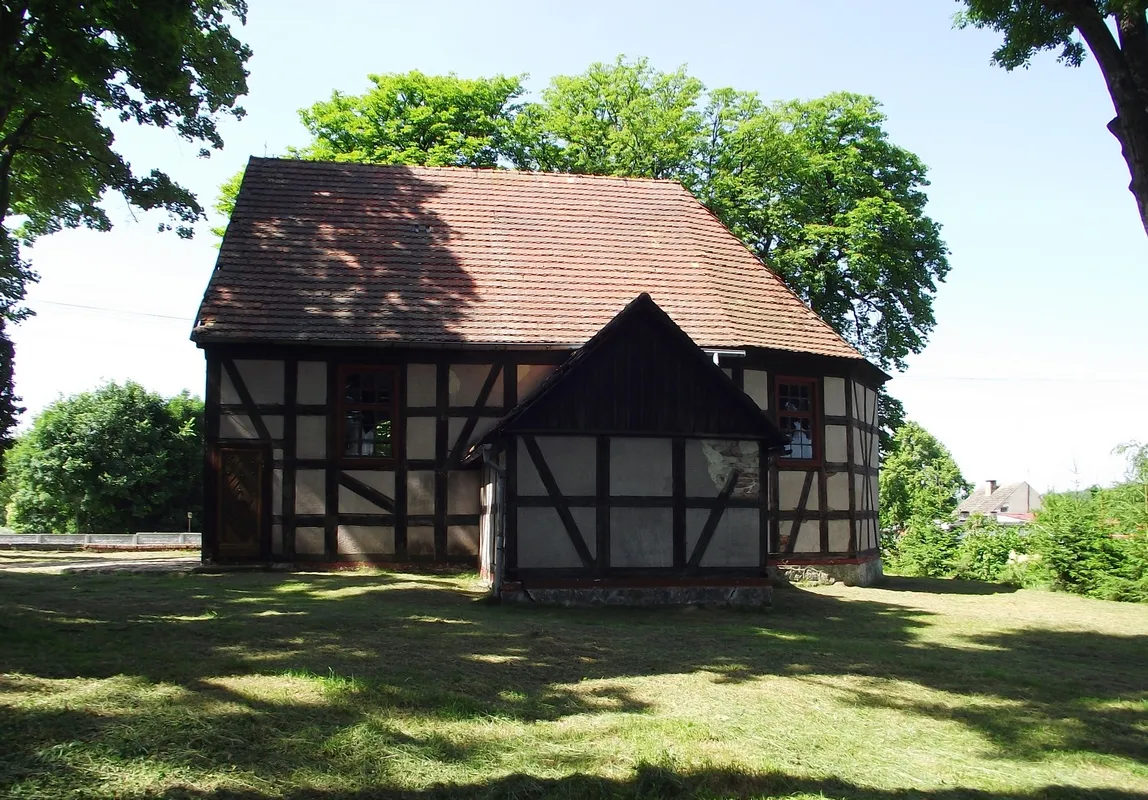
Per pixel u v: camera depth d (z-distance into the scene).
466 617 11.08
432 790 5.08
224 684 6.77
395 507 16.30
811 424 17.83
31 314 16.31
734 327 17.25
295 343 15.75
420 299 16.94
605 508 12.96
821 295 26.48
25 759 5.03
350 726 5.96
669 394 13.16
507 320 16.86
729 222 26.50
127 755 5.18
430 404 16.48
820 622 12.44
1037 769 6.15
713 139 27.70
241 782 4.98
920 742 6.64
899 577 20.89
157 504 36.19
